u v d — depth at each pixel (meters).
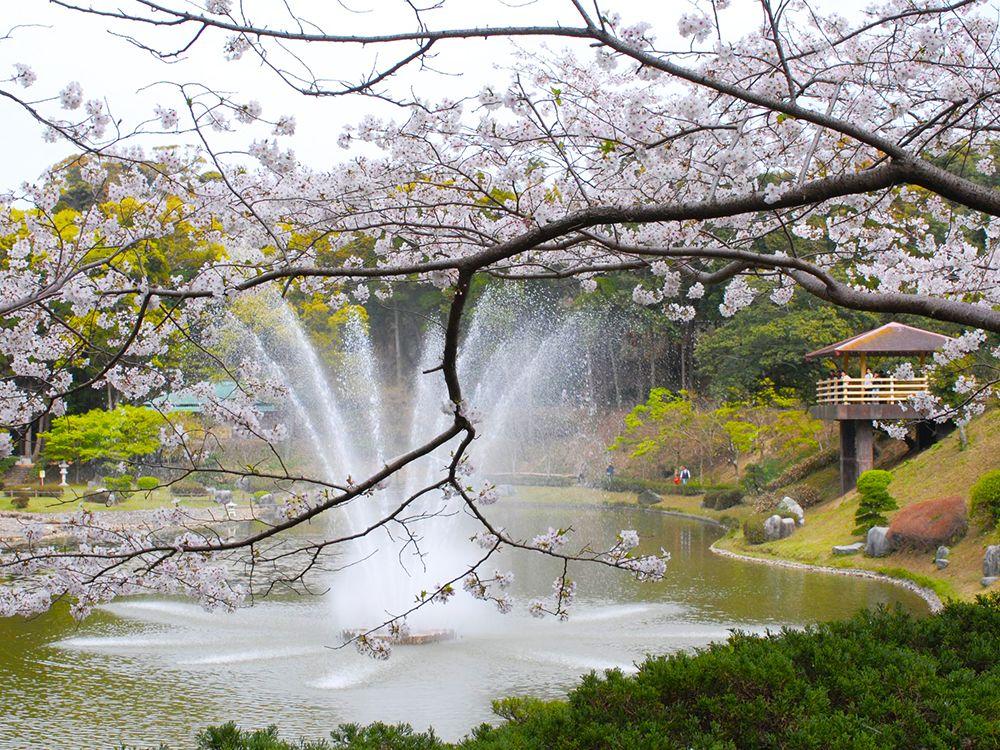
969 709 5.29
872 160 6.38
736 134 4.89
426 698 10.37
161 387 5.64
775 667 5.75
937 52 5.32
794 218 6.50
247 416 4.91
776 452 34.38
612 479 39.06
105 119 4.84
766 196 4.04
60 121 4.78
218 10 4.12
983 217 7.90
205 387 4.95
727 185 5.95
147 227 5.45
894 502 21.11
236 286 4.31
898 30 5.48
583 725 5.46
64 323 4.86
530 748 5.23
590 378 43.31
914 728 5.08
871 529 19.92
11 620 14.40
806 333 32.34
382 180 5.40
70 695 10.55
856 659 6.13
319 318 36.69
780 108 4.05
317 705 10.16
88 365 5.42
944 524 18.19
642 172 5.58
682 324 41.81
